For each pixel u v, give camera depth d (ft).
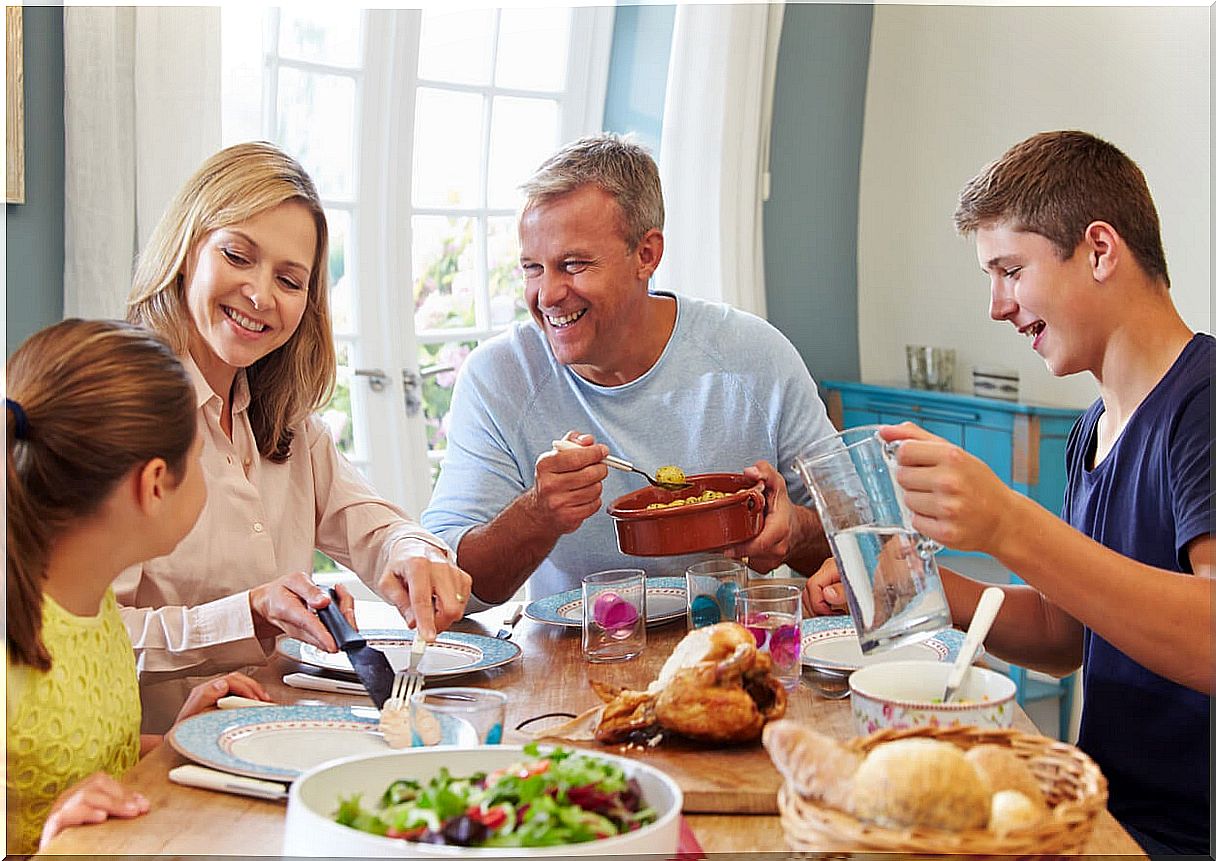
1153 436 5.13
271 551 5.88
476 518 6.82
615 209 6.32
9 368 4.16
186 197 5.66
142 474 4.08
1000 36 11.14
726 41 10.31
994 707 3.66
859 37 11.99
